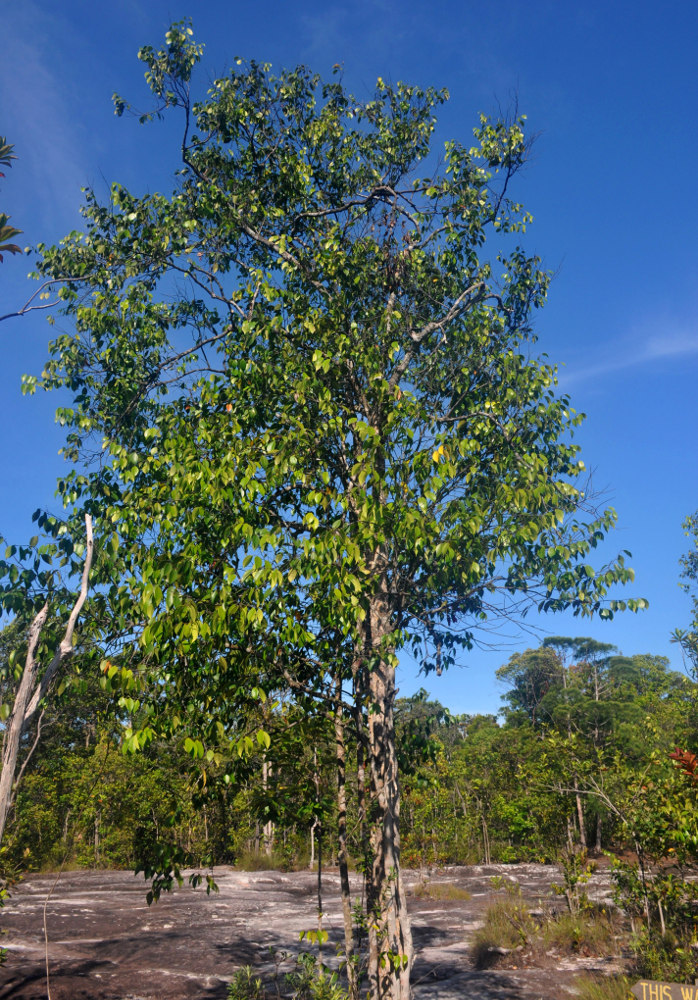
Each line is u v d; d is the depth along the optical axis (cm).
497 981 974
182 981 1017
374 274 938
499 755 2509
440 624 818
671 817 1028
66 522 685
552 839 2328
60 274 962
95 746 2141
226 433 687
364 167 1073
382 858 736
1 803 447
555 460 891
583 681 5359
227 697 637
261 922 1411
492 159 1016
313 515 631
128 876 2041
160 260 970
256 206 1012
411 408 740
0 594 625
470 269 1046
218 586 600
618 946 1079
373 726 764
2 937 1269
